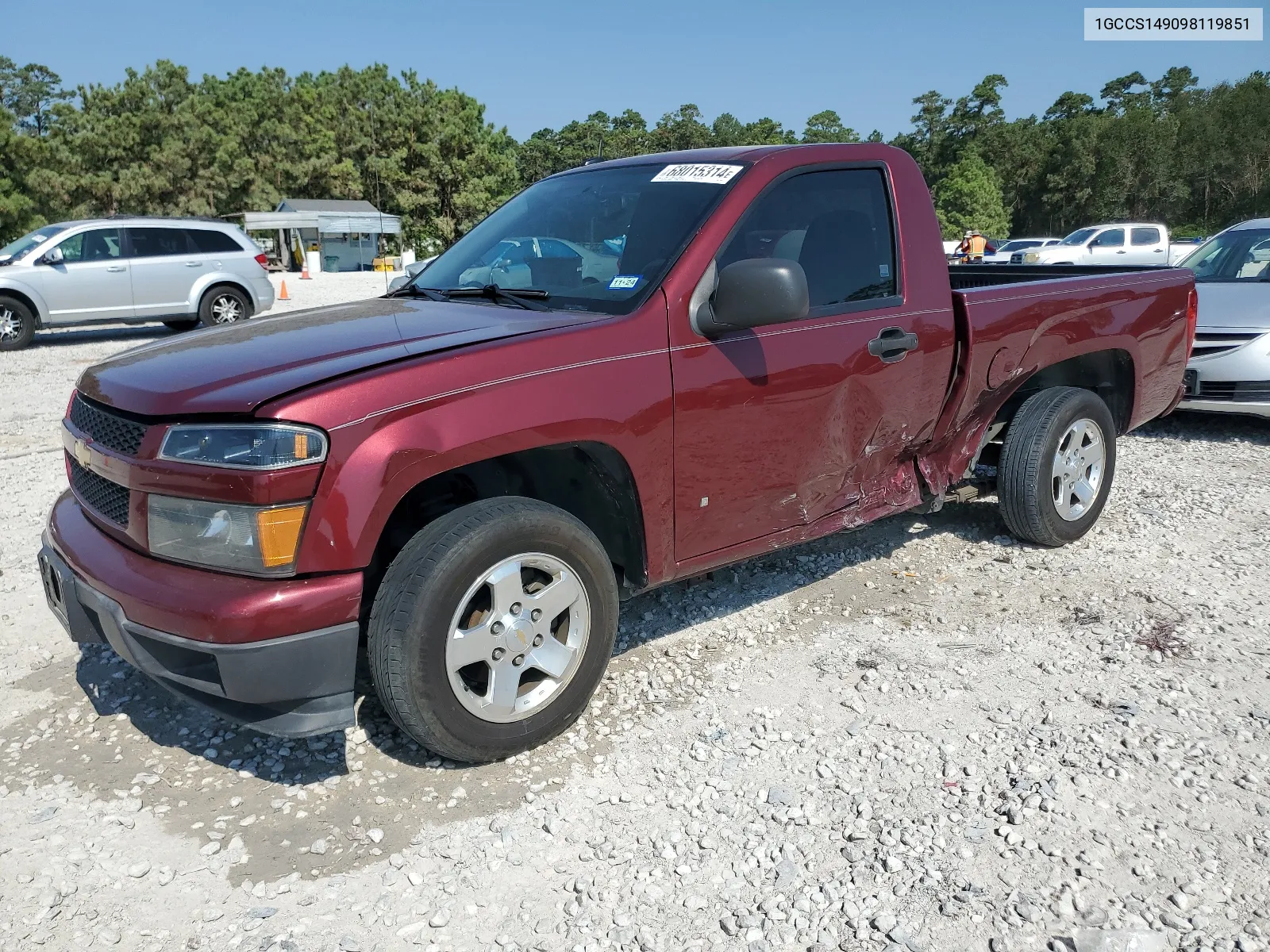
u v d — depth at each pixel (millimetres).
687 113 130750
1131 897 2393
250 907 2420
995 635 3889
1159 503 5629
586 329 2996
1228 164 74812
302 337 3104
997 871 2496
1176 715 3244
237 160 52656
